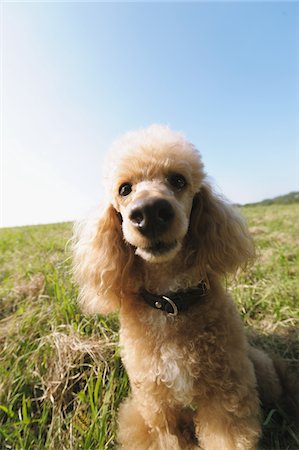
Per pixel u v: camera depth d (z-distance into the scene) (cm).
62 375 40
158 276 37
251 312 56
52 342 44
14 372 41
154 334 35
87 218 47
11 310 59
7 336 48
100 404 38
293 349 47
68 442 33
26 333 48
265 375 40
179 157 37
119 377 41
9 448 33
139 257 39
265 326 52
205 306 35
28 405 37
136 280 39
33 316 51
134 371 35
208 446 34
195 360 33
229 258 41
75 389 40
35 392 39
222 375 33
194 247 39
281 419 37
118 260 41
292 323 51
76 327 48
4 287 67
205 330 34
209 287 36
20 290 63
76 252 46
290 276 67
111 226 42
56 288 55
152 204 31
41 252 98
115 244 41
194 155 40
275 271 70
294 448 33
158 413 35
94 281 42
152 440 36
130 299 39
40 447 33
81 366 42
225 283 47
